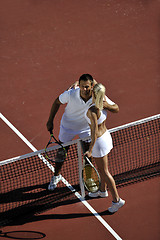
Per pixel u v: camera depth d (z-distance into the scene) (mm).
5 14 47156
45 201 26000
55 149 25609
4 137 31297
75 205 25641
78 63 39594
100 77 37688
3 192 26516
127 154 28766
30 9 47844
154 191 26312
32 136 31391
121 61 39594
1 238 23688
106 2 48719
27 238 23656
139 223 24266
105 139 23391
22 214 25172
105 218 24688
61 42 42562
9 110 34031
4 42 42812
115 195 24359
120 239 23344
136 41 42312
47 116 33375
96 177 23922
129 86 36406
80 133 25344
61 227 24266
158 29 43969
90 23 45281
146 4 48031
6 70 38875
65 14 46875
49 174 27594
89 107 22172
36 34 43875
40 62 39812
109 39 42750
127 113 33438
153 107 33969
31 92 36062
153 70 38250
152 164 28109
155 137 29844
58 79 37594
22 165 28156
